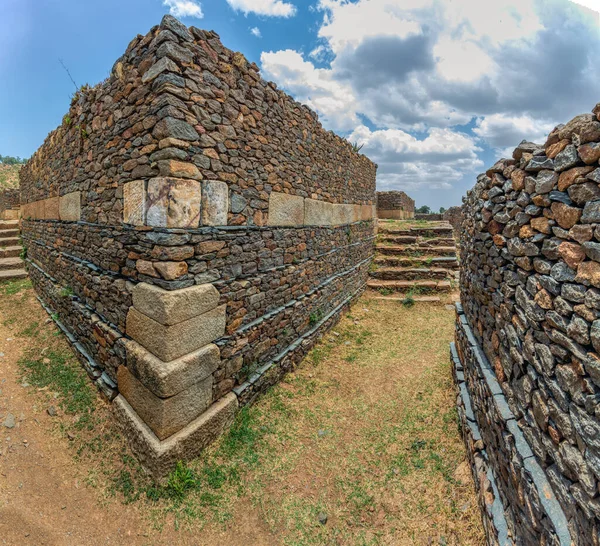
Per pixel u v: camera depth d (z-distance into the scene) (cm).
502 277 230
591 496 118
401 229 1012
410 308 689
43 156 542
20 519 226
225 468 274
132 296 284
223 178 296
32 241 661
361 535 225
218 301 299
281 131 391
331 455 294
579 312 133
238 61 307
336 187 592
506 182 219
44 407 334
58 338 451
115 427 307
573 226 139
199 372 278
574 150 138
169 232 245
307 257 484
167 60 236
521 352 192
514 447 182
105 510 241
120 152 297
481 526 216
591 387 123
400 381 411
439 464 275
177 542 222
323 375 428
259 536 226
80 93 382
